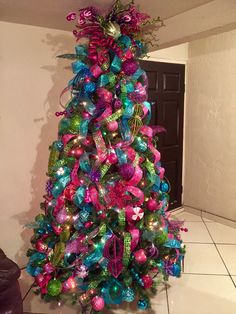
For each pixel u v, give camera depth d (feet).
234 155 11.00
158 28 7.43
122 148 5.59
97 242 5.67
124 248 5.60
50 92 7.95
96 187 5.61
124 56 5.63
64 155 5.85
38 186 8.16
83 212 5.74
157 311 6.74
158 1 5.88
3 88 7.25
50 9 6.20
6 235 7.85
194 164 12.49
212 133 11.66
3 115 7.35
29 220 8.14
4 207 7.72
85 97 5.64
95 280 5.89
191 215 12.55
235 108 10.79
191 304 7.00
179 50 11.73
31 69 7.57
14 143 7.61
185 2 5.95
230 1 6.23
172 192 12.58
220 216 11.73
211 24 6.70
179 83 12.05
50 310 6.73
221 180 11.54
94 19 5.61
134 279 6.13
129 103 5.60
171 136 12.13
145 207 6.08
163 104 11.53
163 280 7.31
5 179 7.63
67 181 5.75
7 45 7.16
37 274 6.31
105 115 5.47
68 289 5.94
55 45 7.83
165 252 6.47
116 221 5.85
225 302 7.09
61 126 6.02
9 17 6.73
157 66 11.03
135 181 5.61
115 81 5.58
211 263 8.80
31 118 7.76
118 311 6.70
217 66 11.18
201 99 11.89
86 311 6.39
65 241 5.87
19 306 5.08
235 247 9.77
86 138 5.64
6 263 5.27
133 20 5.66
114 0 5.67
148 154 6.06
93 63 5.69
